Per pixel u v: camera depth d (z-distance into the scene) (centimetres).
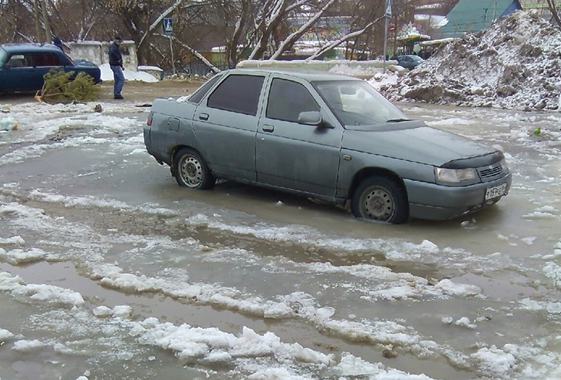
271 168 647
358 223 594
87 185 745
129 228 577
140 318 391
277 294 428
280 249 523
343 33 3881
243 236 557
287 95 648
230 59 3528
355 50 4434
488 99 1838
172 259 495
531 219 612
